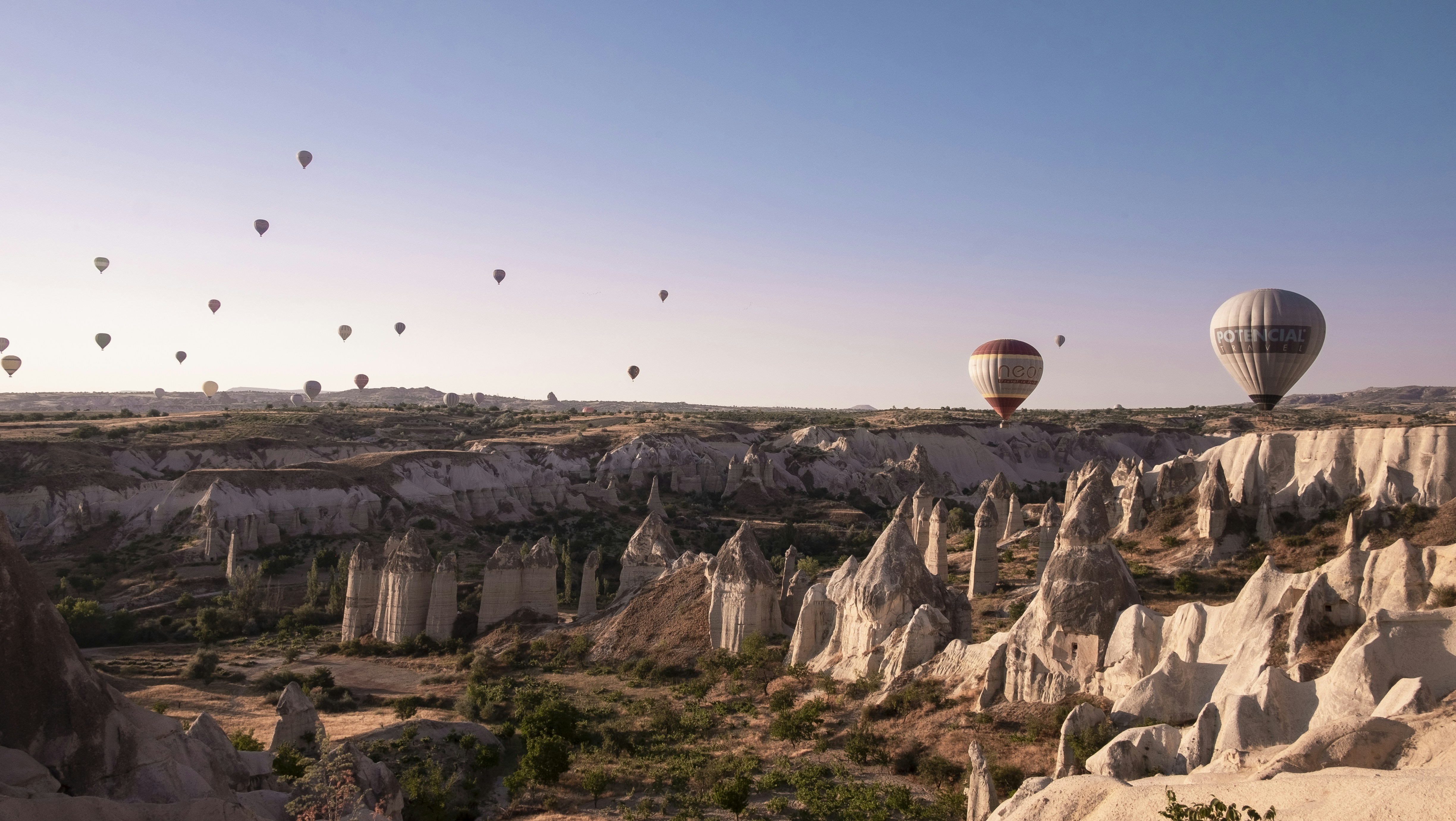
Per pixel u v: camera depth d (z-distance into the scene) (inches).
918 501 3326.8
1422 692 953.5
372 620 2952.8
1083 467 3582.7
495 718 2069.4
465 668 2549.2
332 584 3462.1
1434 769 763.4
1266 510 2711.6
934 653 1809.8
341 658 2711.6
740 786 1402.6
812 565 3516.2
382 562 2982.3
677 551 3189.0
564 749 1601.9
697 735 1849.2
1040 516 3742.6
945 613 1968.5
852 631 2001.7
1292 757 875.4
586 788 1578.5
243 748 1504.7
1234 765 987.9
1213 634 1402.6
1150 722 1251.8
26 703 891.4
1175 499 3038.9
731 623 2445.9
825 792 1429.6
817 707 1788.9
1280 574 1400.1
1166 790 842.8
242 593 3208.7
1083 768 1159.6
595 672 2482.8
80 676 938.1
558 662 2568.9
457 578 3442.4
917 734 1578.5
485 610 2913.4
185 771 984.3
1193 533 2802.7
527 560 2987.2
